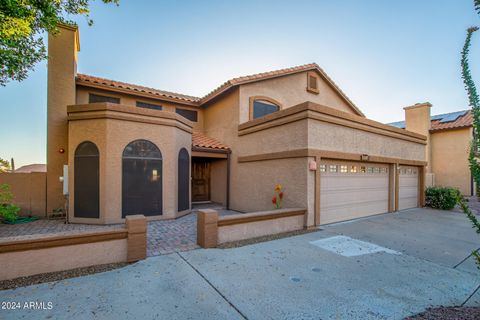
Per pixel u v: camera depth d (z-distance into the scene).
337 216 8.99
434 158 18.62
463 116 18.66
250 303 3.47
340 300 3.57
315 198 8.09
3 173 9.52
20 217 9.38
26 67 6.78
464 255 5.61
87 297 3.59
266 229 7.14
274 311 3.29
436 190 12.73
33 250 4.26
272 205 9.46
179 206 9.98
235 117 11.79
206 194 14.33
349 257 5.39
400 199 11.95
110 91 11.91
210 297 3.63
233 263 4.98
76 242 4.59
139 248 5.09
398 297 3.68
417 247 6.18
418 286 4.05
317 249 5.91
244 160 11.09
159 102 13.28
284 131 8.92
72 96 10.32
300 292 3.80
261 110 12.13
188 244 6.25
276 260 5.16
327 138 8.49
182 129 10.33
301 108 8.11
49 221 9.08
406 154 12.15
